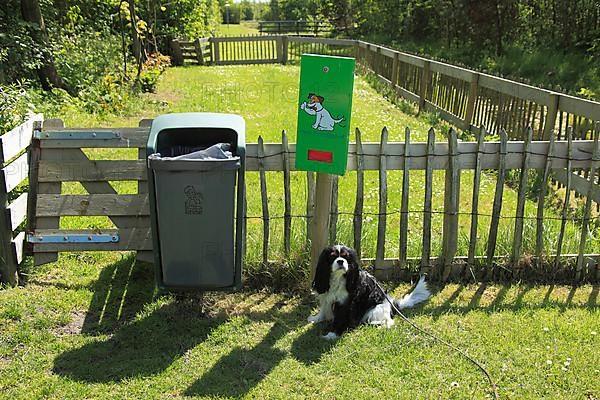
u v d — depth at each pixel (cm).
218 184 409
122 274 516
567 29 1902
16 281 491
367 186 771
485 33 2167
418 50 2462
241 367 391
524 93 884
